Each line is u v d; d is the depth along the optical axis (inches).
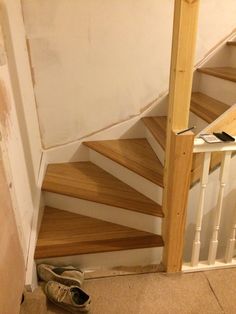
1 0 53.7
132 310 58.7
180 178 56.8
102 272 67.6
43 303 57.5
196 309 58.8
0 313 38.6
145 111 94.0
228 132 58.2
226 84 79.4
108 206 72.9
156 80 90.7
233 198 69.3
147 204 71.1
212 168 63.9
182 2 45.5
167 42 86.4
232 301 60.6
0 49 50.3
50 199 79.6
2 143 46.8
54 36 79.0
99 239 68.9
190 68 50.5
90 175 85.2
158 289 63.5
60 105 87.4
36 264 65.6
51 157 92.9
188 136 53.2
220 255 77.7
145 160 79.8
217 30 88.9
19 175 57.8
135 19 81.8
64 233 70.9
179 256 65.6
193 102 83.9
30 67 80.4
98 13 79.1
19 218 55.4
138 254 68.9
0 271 39.8
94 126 92.7
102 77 87.0
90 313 57.9
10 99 54.8
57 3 75.8
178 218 61.0
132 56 86.1
